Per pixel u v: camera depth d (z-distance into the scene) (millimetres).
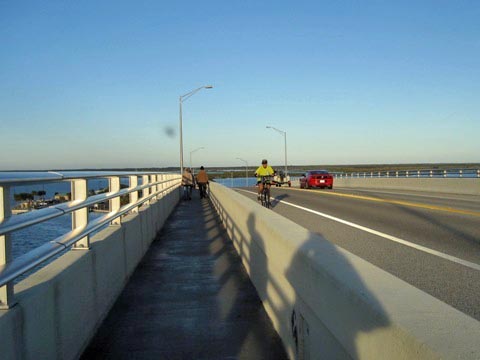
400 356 2084
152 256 9375
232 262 8703
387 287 2691
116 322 5500
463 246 9203
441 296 5691
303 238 4402
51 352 3748
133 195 9039
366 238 10320
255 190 41344
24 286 3680
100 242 5570
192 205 23188
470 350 1837
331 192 31703
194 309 5953
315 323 3502
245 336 5023
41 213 3934
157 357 4512
